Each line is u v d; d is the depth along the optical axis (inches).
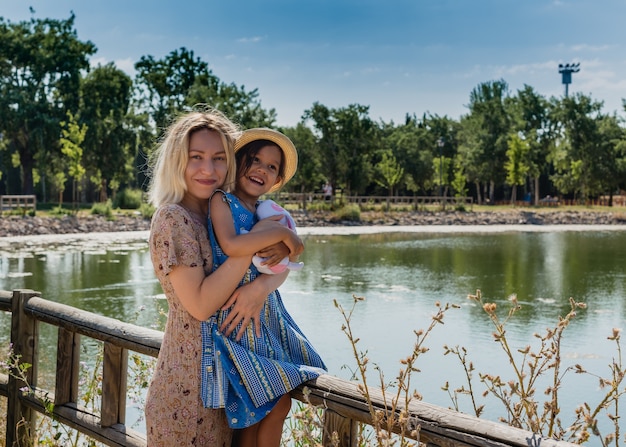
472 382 280.4
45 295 501.0
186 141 75.4
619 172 2395.4
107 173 1800.0
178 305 73.9
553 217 1712.6
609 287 591.8
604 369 303.6
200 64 1991.9
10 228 1079.6
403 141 2642.7
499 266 748.0
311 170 1953.7
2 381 130.3
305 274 660.1
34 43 1720.0
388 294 534.9
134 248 879.7
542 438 58.3
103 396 105.3
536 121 2679.6
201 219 77.1
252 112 1761.8
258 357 73.1
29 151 1766.7
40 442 129.0
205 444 73.8
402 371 70.4
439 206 1856.5
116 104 1817.2
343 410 72.6
